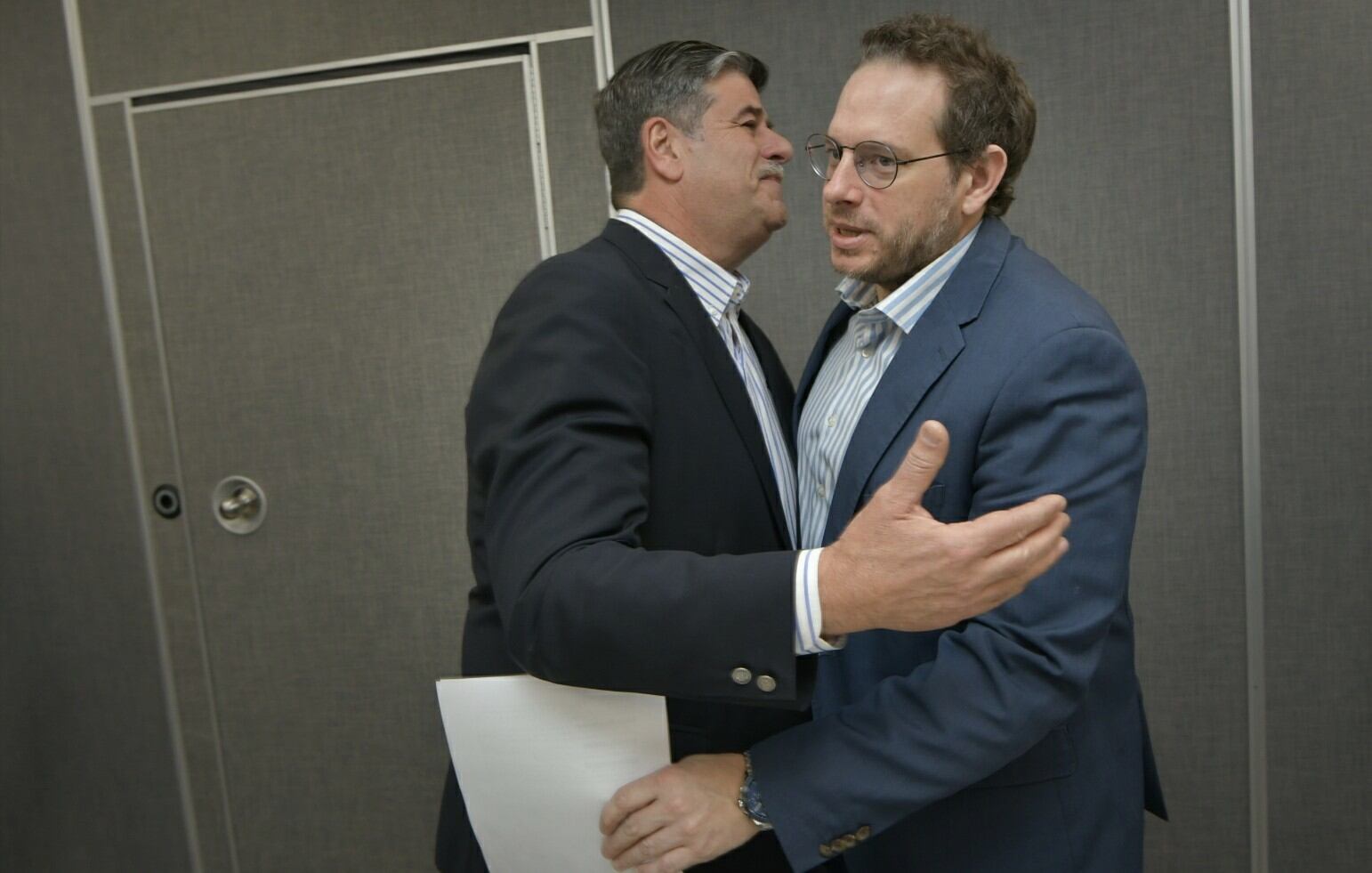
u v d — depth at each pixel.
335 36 2.10
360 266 2.16
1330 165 1.81
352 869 2.37
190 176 2.19
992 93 1.25
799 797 1.10
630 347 1.21
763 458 1.32
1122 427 1.15
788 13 1.95
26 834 2.47
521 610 1.01
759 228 1.47
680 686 0.98
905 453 1.23
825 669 1.34
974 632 1.14
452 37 2.06
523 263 2.10
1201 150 1.85
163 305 2.25
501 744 1.10
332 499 2.25
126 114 2.19
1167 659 1.97
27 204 2.27
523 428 1.11
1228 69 1.82
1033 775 1.25
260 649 2.33
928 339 1.24
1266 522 1.91
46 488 2.37
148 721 2.40
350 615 2.28
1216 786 1.99
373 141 2.12
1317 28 1.79
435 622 2.25
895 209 1.25
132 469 2.31
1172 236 1.87
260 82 2.15
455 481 2.20
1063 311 1.19
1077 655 1.12
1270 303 1.85
